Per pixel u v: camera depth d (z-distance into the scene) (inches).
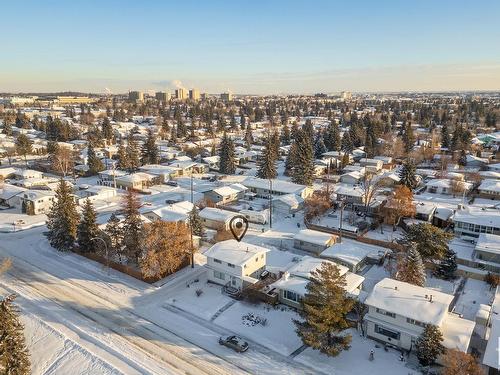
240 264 1784.0
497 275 1893.5
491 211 2576.3
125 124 7696.9
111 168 4296.3
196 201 3169.3
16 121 7263.8
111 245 2060.8
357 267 1993.1
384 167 4402.1
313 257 2069.4
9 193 3083.2
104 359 1341.0
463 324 1419.8
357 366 1332.4
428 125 7514.8
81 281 1900.8
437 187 3422.7
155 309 1668.3
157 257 1873.8
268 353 1400.1
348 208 2965.1
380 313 1448.1
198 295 1771.7
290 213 2918.3
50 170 4311.0
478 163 4384.8
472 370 1180.5
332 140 5265.8
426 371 1291.8
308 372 1305.4
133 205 2107.5
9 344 1186.6
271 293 1727.4
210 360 1355.8
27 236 2459.4
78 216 2249.0
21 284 1859.0
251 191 3383.4
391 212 2588.6
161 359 1353.3
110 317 1603.1
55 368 1307.8
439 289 1835.6
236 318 1608.0
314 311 1337.4
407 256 1800.0
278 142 5113.2
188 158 4697.3
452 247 2206.0
